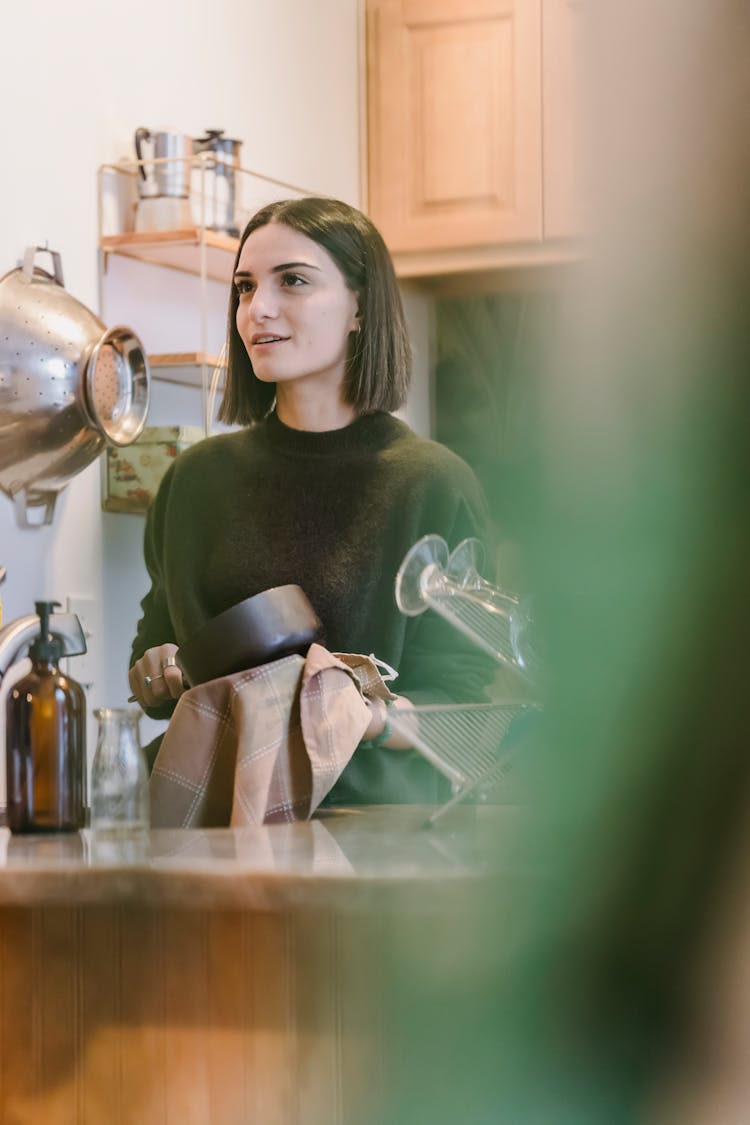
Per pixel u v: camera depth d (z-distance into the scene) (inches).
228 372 72.6
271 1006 38.4
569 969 16.3
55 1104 40.6
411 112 132.6
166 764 56.4
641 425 13.6
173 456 95.3
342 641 66.1
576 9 13.3
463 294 139.1
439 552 48.0
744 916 14.3
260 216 69.5
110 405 87.3
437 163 131.7
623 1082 15.5
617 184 13.1
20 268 84.6
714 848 14.3
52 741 52.9
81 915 40.4
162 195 98.9
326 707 56.2
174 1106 39.4
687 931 14.6
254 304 67.9
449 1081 34.2
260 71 119.2
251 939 38.6
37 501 87.4
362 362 69.0
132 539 100.7
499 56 129.0
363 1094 37.1
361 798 61.7
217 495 70.0
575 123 13.4
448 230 131.0
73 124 95.9
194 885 38.8
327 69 129.3
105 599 97.5
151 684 66.7
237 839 47.7
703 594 13.9
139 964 39.8
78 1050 40.4
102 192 98.7
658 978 14.9
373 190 134.0
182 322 109.0
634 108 12.9
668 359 13.2
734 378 13.1
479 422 138.3
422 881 36.1
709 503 13.6
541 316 14.4
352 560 66.8
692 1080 14.8
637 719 14.5
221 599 68.6
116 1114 40.0
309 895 37.4
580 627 14.6
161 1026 39.6
